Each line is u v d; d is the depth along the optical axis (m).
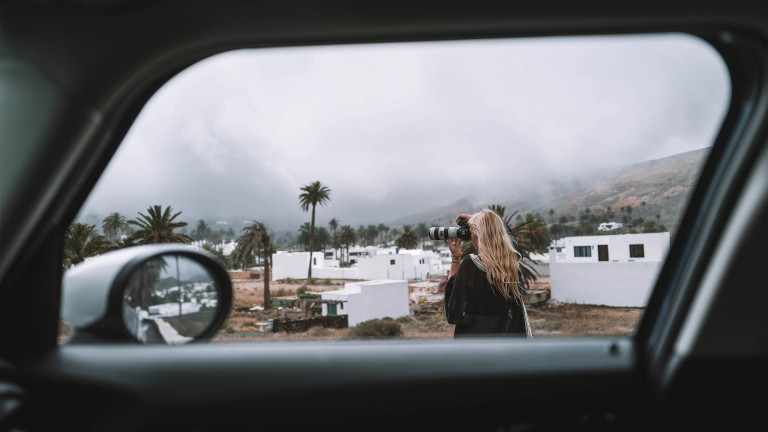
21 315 1.41
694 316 1.41
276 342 1.58
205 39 1.23
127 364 1.44
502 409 1.52
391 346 1.57
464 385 1.51
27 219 1.25
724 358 1.39
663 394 1.46
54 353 1.45
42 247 1.40
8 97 1.18
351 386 1.48
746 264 1.34
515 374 1.52
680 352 1.44
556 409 1.53
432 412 1.50
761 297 1.35
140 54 1.22
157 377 1.43
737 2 1.16
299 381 1.47
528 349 1.59
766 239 1.32
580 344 1.60
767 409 1.39
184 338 1.60
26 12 1.17
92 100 1.21
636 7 1.18
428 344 1.59
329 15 1.20
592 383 1.52
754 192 1.31
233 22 1.22
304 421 1.45
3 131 1.18
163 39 1.22
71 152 1.24
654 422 1.49
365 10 1.20
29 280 1.40
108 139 1.33
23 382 1.37
